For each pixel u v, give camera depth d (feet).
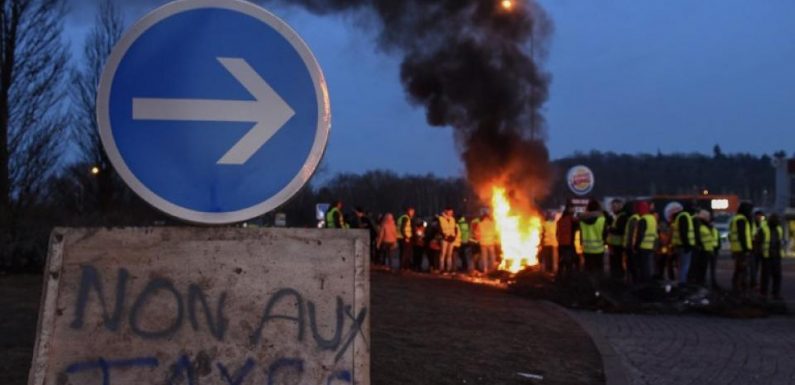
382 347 28.22
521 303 47.42
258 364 11.18
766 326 43.24
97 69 83.61
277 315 11.32
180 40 11.08
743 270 59.57
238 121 11.10
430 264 80.02
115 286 11.00
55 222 52.21
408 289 49.26
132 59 10.96
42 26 63.31
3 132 58.95
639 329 41.22
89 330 10.85
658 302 49.83
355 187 195.00
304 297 11.43
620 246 61.31
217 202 11.00
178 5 11.09
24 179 62.23
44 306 10.79
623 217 61.16
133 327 10.95
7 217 48.29
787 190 199.93
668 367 30.27
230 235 11.38
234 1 11.18
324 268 11.53
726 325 43.50
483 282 62.03
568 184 79.41
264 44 11.20
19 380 21.15
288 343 11.28
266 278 11.38
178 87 11.03
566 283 53.01
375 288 47.93
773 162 204.33
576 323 39.58
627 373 28.55
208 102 11.06
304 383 11.23
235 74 11.13
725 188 290.56
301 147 11.19
